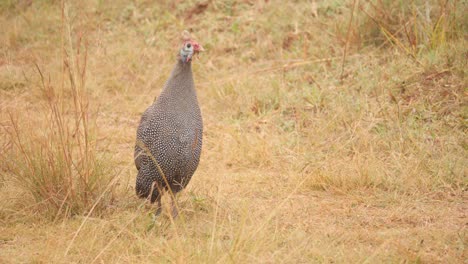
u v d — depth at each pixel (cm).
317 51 3325
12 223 1902
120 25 4025
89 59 3597
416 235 1823
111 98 3275
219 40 3691
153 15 4091
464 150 2388
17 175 2009
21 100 3005
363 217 1980
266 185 2259
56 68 3344
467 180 2189
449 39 3042
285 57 3388
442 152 2377
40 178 1977
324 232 1847
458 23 3073
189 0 4091
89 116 2998
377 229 1889
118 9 4162
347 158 2408
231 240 1708
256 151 2505
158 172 1922
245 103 3038
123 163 2477
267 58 3478
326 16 3591
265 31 3656
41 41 3912
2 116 2641
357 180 2223
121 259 1675
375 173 2244
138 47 3778
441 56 2922
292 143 2605
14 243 1781
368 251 1702
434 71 2859
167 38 3838
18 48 3931
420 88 2797
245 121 2852
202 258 1597
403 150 2438
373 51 3173
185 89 1900
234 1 3984
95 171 2009
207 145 2678
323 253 1672
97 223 1884
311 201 2112
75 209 1961
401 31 3178
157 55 3672
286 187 2231
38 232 1830
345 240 1795
